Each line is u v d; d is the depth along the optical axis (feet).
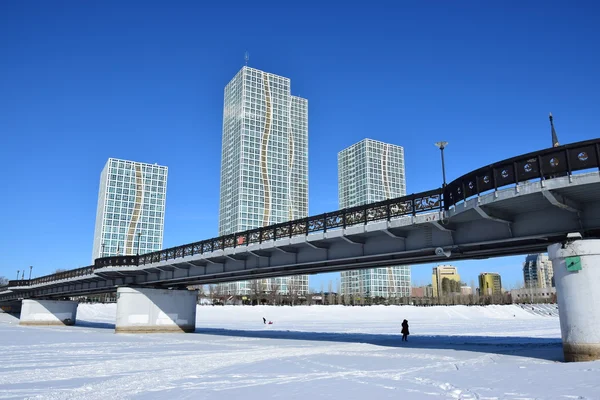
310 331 180.04
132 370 62.34
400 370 57.93
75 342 114.93
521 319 346.13
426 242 79.20
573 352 53.31
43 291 230.07
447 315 387.96
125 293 151.94
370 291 586.45
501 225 68.54
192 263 127.75
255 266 112.06
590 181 49.96
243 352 88.02
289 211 638.53
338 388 44.73
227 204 630.33
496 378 45.85
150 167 650.02
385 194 648.79
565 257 55.11
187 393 43.75
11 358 79.00
